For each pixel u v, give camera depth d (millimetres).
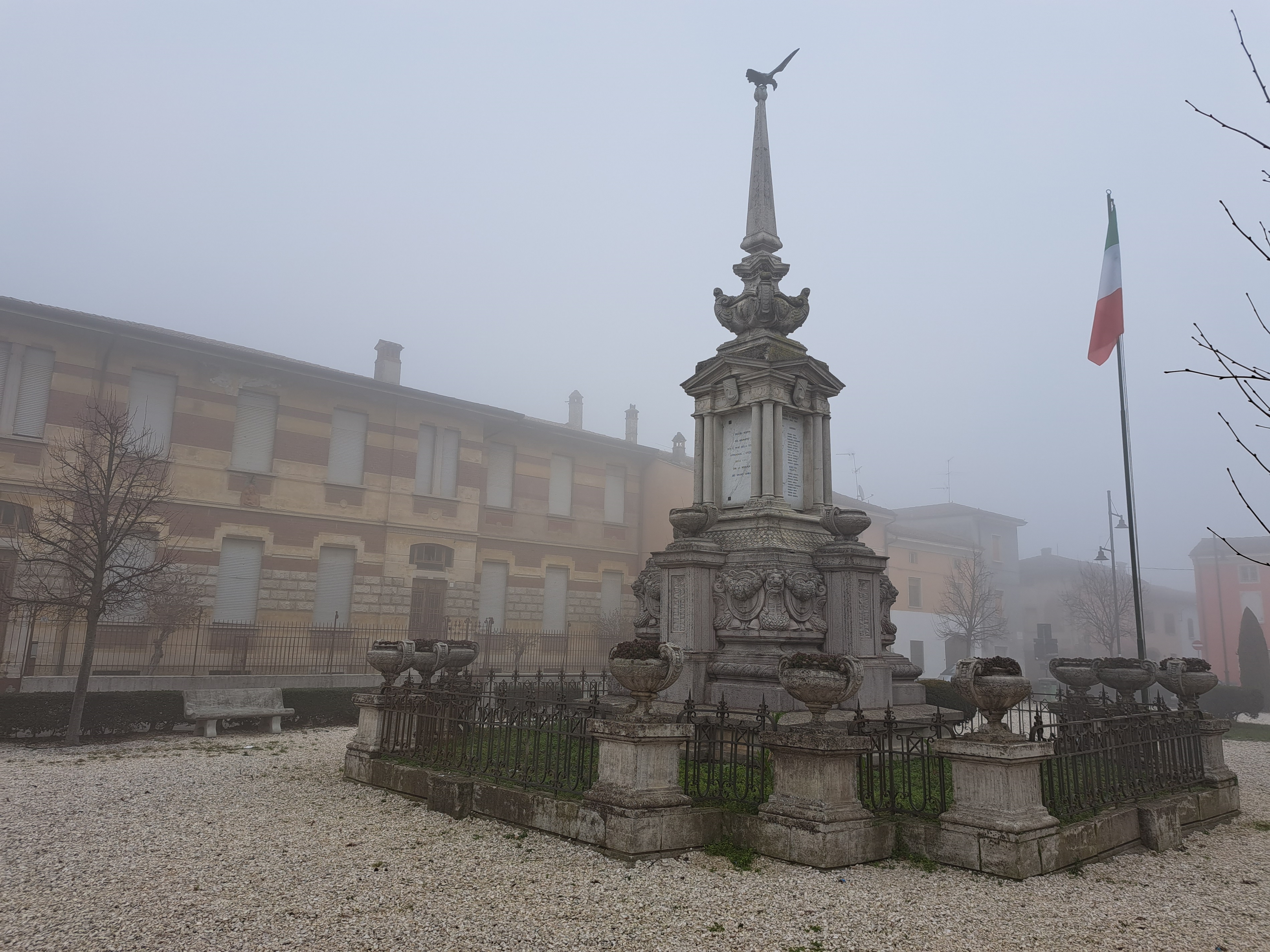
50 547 17922
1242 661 31766
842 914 5133
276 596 23750
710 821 6629
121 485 15930
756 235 12477
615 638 30891
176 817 7805
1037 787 6324
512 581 30078
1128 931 5035
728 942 4715
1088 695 11469
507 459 30938
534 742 8555
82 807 8336
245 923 4910
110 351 21703
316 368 24781
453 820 7617
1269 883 6227
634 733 6410
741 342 12141
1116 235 15492
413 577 26500
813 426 11961
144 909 5133
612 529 33344
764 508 10883
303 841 6836
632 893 5492
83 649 19516
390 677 10117
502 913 5137
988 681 6188
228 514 23188
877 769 8195
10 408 20094
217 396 23391
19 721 13617
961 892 5578
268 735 15164
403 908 5199
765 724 6961
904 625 39625
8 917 4969
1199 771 8758
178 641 21281
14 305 19953
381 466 26344
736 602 10234
